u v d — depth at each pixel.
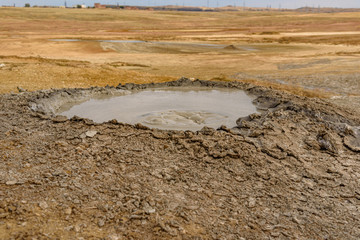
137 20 112.12
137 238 4.21
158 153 6.52
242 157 6.56
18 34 52.69
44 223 4.30
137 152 6.50
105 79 17.47
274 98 11.58
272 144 7.23
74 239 4.08
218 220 4.73
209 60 29.12
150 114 10.10
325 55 31.62
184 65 26.48
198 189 5.46
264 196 5.45
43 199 4.81
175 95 13.09
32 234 4.06
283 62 27.78
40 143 6.68
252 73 22.78
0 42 38.16
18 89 13.12
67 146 6.55
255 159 6.52
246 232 4.53
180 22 105.56
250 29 76.19
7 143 6.59
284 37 53.28
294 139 7.78
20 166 5.70
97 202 4.88
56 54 30.78
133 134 7.20
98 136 7.05
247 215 4.92
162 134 7.26
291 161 6.72
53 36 50.00
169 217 4.67
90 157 6.17
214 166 6.21
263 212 5.03
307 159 6.93
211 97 12.77
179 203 5.03
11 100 9.85
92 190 5.18
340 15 120.94
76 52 32.75
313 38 50.84
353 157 7.35
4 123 7.76
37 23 83.88
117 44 39.19
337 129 8.77
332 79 20.03
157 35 56.75
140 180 5.57
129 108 10.92
